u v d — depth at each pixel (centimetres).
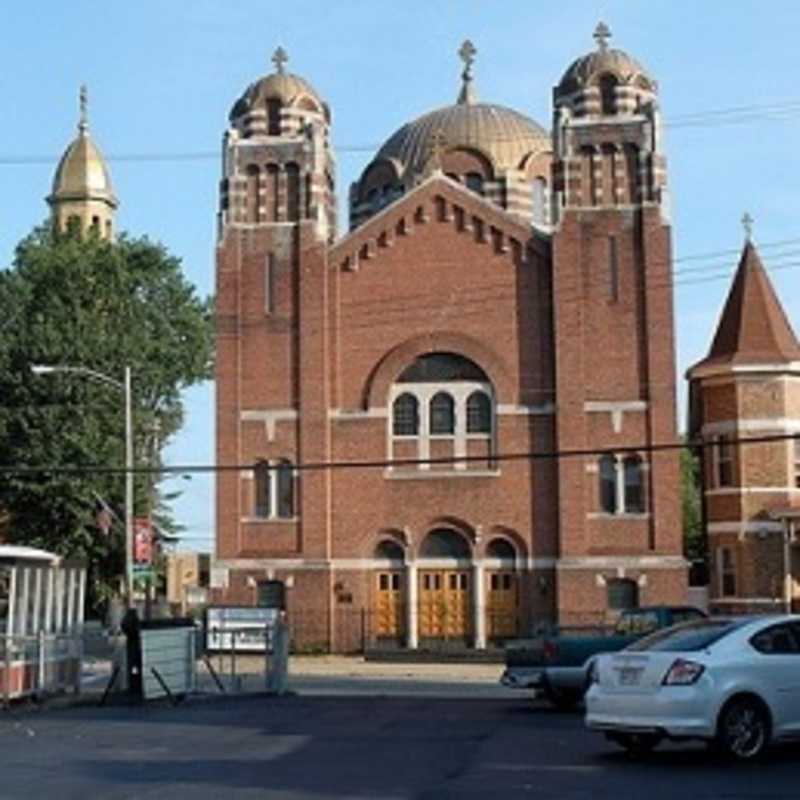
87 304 5956
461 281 4866
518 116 6072
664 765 1698
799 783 1520
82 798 1479
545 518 4728
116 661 3022
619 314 4722
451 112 6041
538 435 4759
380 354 4872
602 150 4806
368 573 4800
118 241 6450
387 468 4822
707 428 4931
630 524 4641
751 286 5022
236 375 4903
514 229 4856
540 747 1934
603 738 2044
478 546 4738
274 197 4984
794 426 4850
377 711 2642
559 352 4725
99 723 2402
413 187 5319
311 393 4850
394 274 4900
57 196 8962
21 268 6131
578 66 4922
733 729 1697
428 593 4775
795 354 4906
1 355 5697
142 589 5225
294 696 3084
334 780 1591
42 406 5606
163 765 1766
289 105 5031
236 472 4856
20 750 1973
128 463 4066
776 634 1756
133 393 5856
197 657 3412
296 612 4772
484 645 4691
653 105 4797
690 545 7375
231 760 1806
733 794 1438
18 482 5500
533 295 4831
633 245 4750
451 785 1535
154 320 6284
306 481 4822
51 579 2994
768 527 4759
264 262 4944
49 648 2938
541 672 2678
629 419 4672
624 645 2686
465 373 4850
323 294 4897
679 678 1681
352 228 6088
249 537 4834
